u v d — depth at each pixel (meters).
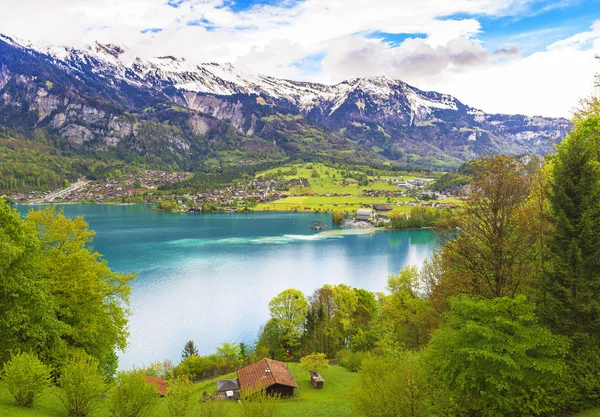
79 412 31.48
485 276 33.94
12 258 34.19
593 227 28.78
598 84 40.50
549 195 31.31
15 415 28.92
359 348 72.69
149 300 108.69
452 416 27.31
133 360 75.88
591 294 27.30
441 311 46.12
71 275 43.44
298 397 54.44
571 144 31.08
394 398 28.44
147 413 31.14
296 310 82.75
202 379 68.31
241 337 86.31
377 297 109.12
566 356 28.20
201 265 149.38
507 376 26.56
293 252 176.62
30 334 35.28
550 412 26.72
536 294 30.91
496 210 33.81
